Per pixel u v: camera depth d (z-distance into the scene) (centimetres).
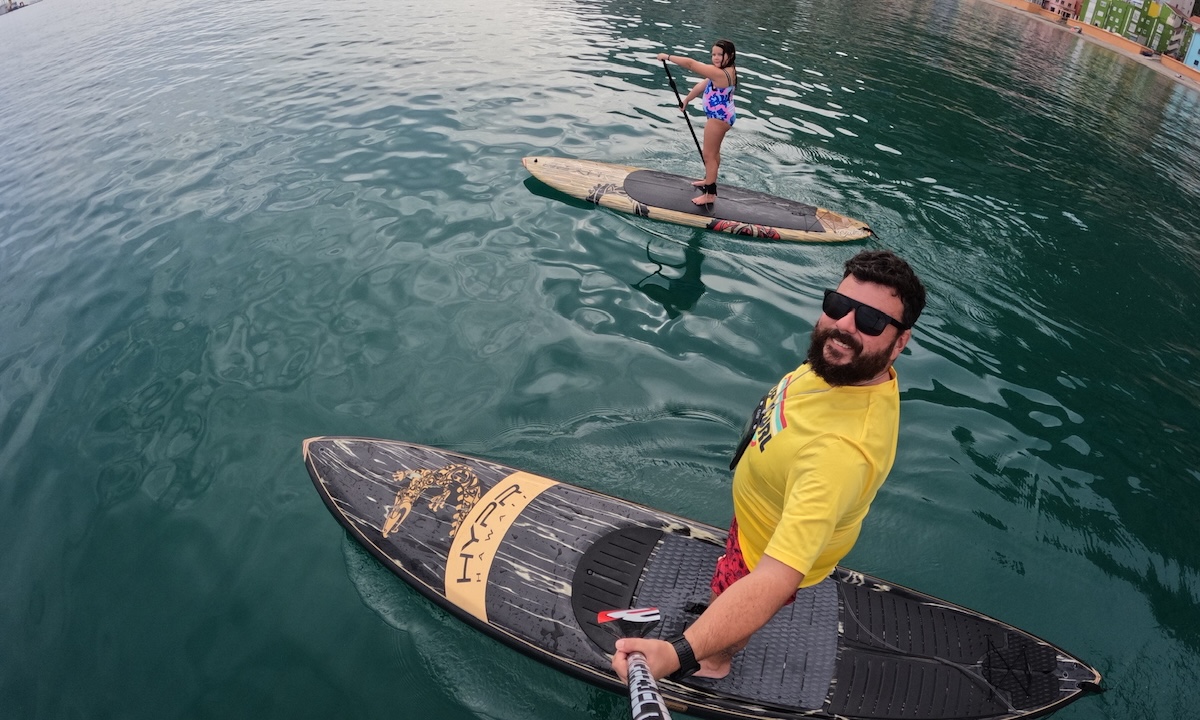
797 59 1204
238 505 385
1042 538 378
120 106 979
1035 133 970
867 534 376
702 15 1452
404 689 301
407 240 616
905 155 856
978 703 283
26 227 682
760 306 548
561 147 801
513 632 309
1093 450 439
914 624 305
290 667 310
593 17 1390
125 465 412
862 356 165
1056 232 705
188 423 438
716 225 646
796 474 178
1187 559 370
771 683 284
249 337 507
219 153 800
